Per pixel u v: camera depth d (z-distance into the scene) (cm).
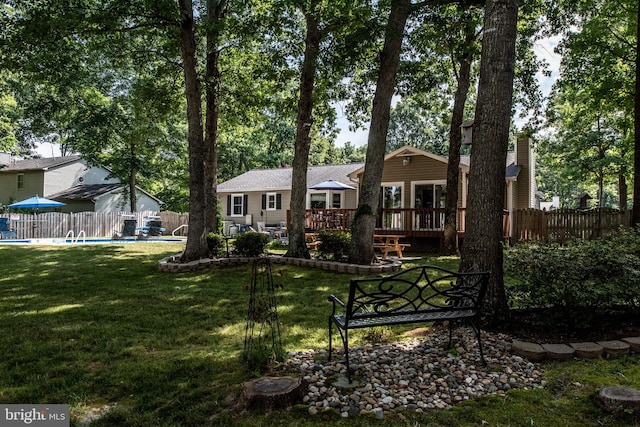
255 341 417
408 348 378
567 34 1189
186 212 3238
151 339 433
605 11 1153
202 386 308
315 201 2144
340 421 253
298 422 253
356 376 315
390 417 258
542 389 296
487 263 438
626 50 1208
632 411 252
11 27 871
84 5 915
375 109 888
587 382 303
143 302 608
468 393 291
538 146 2092
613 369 326
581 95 1465
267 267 416
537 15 1121
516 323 434
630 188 2717
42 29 824
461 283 438
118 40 1020
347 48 962
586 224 1362
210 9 1128
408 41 1116
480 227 444
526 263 433
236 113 1448
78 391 306
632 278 404
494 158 445
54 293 675
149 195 3095
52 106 2052
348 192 2047
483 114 452
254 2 1028
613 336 401
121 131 2288
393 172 1739
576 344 368
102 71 2044
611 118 1953
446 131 3894
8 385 320
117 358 377
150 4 829
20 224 1988
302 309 564
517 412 263
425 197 1666
